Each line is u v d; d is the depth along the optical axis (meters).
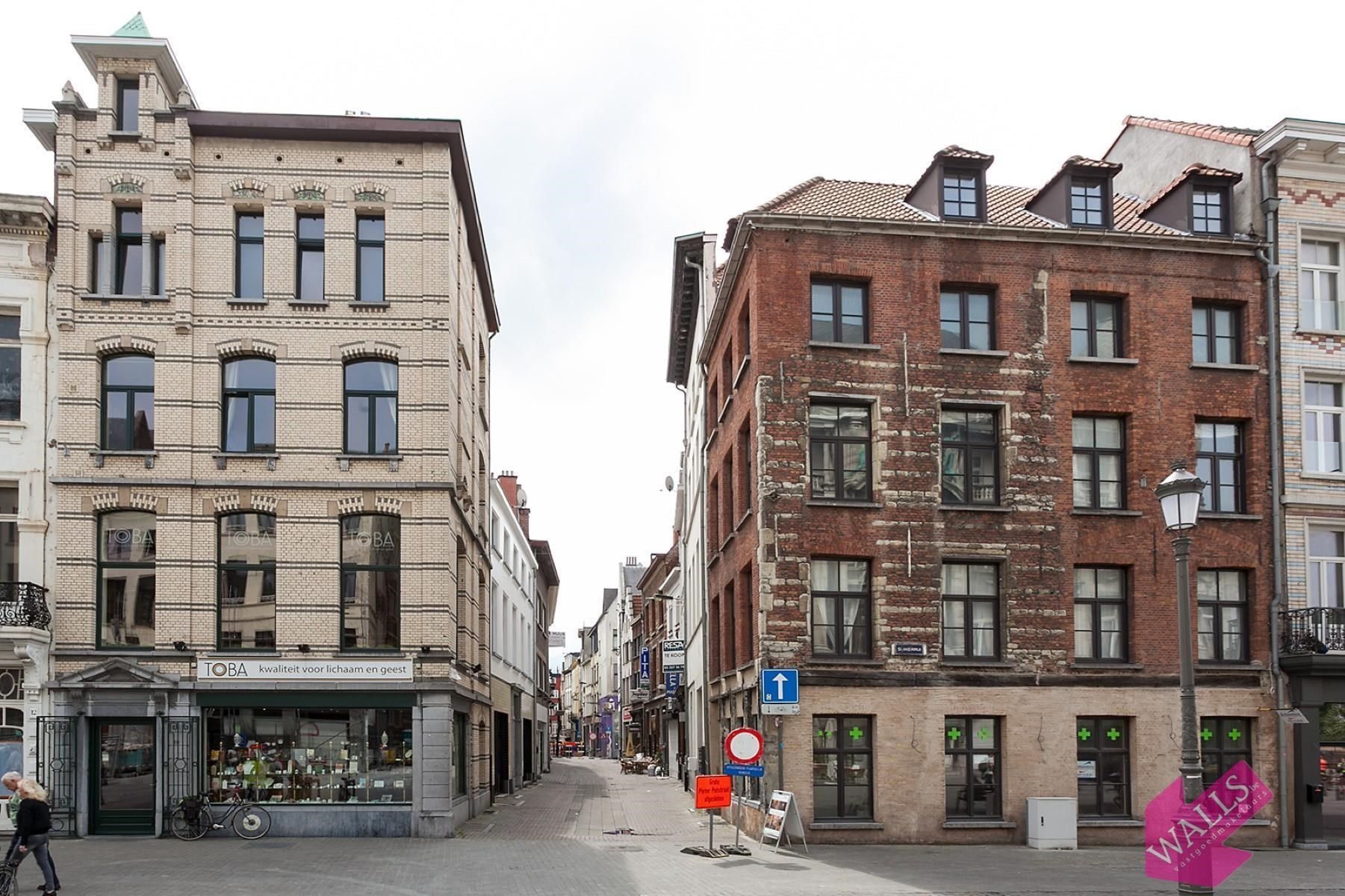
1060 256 23.28
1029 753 21.66
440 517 22.98
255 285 23.45
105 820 21.70
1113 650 22.67
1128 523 22.78
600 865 18.12
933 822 21.20
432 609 22.73
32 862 18.17
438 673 22.55
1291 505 23.59
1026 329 22.98
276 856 19.03
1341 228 24.42
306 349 23.11
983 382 22.70
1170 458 23.14
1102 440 23.36
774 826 20.27
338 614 22.55
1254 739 22.69
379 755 22.42
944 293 23.28
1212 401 23.48
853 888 15.73
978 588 22.48
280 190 23.47
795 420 22.00
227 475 22.62
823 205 24.39
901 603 21.73
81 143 23.12
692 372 38.81
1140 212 26.41
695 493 38.81
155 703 21.81
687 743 41.88
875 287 22.66
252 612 22.53
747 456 25.47
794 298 22.33
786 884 16.06
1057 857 19.56
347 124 23.38
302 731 22.34
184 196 23.05
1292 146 23.89
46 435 22.55
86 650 21.88
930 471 22.23
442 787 22.28
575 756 110.50
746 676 24.00
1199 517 23.06
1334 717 23.14
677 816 28.67
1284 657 22.83
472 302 28.75
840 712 21.20
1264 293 23.97
